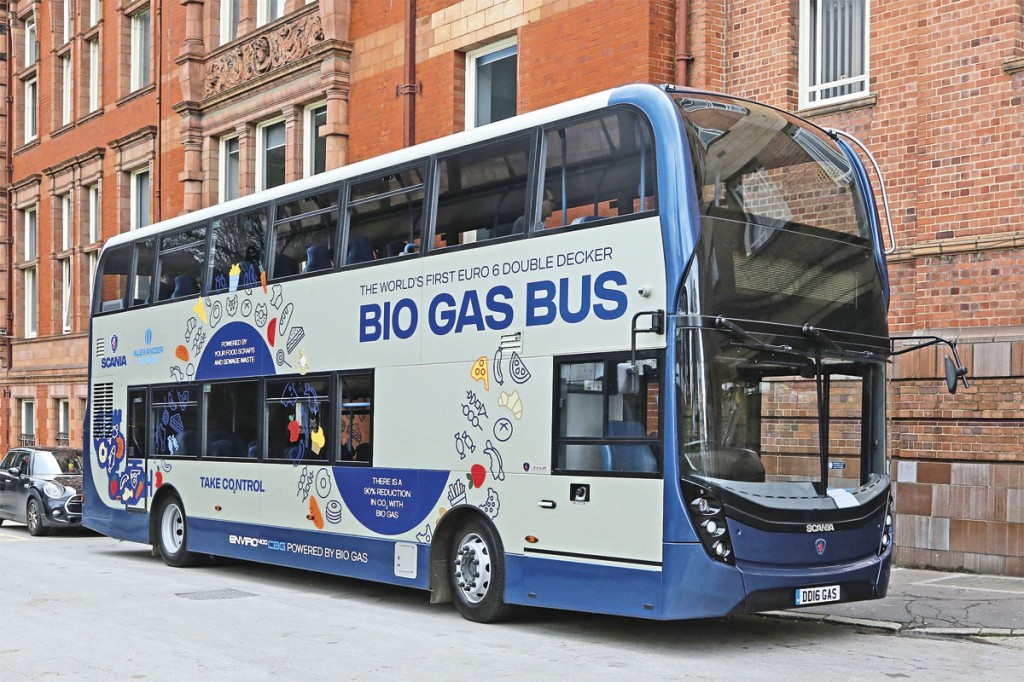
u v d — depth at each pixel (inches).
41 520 803.4
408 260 454.3
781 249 369.4
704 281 348.5
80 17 1293.1
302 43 902.4
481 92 769.6
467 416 419.5
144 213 1184.8
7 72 1450.5
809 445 367.9
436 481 431.5
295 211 528.4
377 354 466.3
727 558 342.3
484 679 320.2
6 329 1414.9
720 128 368.8
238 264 564.1
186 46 1039.0
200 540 581.0
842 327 380.5
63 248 1337.4
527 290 399.2
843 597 368.5
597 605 363.6
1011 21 496.1
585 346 374.9
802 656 354.3
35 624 415.5
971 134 507.8
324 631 401.4
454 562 427.8
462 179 435.2
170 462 609.0
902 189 536.1
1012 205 493.0
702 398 344.8
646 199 361.1
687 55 620.1
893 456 526.6
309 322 509.0
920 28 530.9
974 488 499.5
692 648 368.5
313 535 497.0
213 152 1035.9
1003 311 492.7
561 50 680.4
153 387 627.8
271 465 527.8
